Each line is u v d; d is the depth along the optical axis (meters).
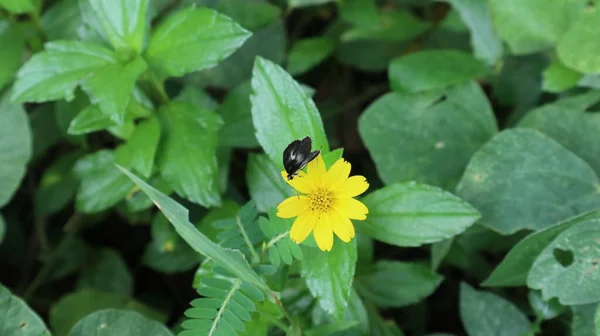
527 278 0.44
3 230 0.51
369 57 0.56
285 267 0.44
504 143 0.47
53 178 0.53
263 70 0.43
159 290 0.54
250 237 0.44
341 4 0.55
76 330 0.45
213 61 0.44
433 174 0.50
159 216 0.50
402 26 0.55
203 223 0.48
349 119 0.56
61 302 0.51
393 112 0.51
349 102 0.56
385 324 0.47
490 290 0.50
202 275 0.44
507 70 0.53
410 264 0.47
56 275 0.54
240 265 0.41
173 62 0.45
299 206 0.41
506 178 0.47
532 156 0.47
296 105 0.43
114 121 0.44
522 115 0.52
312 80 0.57
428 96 0.50
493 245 0.49
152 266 0.51
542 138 0.47
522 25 0.51
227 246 0.43
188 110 0.46
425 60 0.51
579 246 0.43
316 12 0.58
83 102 0.51
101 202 0.48
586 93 0.49
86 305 0.51
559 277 0.43
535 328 0.46
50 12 0.51
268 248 0.43
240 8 0.52
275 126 0.43
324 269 0.42
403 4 0.57
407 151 0.50
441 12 0.57
